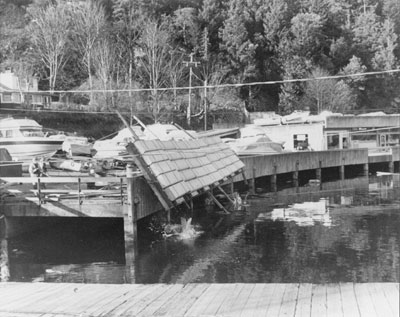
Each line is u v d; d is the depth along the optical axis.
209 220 16.94
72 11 61.34
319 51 73.88
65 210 12.83
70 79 59.31
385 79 75.12
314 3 78.81
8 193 13.67
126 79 57.09
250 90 69.25
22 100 48.59
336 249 12.56
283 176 31.59
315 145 42.56
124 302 6.77
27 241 13.75
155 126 27.12
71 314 6.32
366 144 46.84
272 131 43.53
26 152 28.14
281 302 6.52
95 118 47.44
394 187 28.05
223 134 38.84
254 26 75.12
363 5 90.44
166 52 60.94
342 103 63.91
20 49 64.31
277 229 15.29
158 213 14.85
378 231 14.77
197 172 16.83
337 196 24.05
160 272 10.82
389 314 5.93
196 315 6.13
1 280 10.52
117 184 14.48
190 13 71.38
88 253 12.56
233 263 11.37
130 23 63.69
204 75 61.22
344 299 6.55
